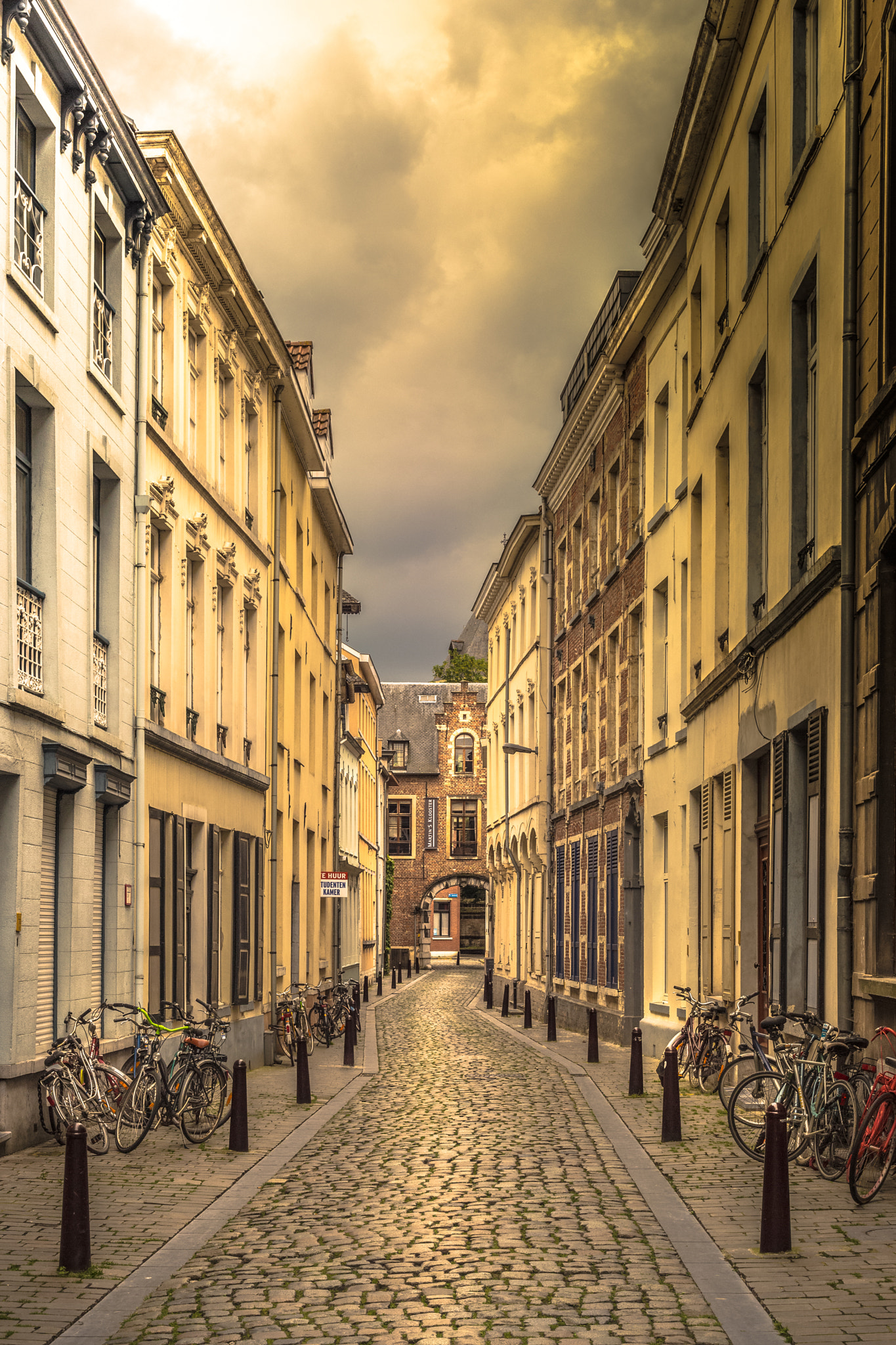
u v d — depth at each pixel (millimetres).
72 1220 7871
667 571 23328
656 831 24031
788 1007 13805
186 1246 8492
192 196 19016
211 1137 13406
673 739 22391
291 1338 6535
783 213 14836
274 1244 8594
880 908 11039
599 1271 7715
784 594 14578
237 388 23438
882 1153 9203
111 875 16016
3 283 12492
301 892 30688
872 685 11250
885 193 11188
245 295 22500
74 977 14305
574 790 33906
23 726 12828
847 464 11984
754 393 16672
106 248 16656
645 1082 18609
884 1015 10930
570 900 33812
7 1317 6891
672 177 21000
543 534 38719
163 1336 6602
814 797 12977
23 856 12781
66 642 14188
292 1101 17109
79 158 14805
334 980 36062
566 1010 33188
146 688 17031
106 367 16281
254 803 24297
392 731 89125
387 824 76312
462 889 95938
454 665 99188
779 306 15055
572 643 34656
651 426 25078
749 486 16625
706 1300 7059
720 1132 13250
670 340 23500
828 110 13117
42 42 13484
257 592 24719
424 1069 21578
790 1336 6375
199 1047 13359
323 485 32531
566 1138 13273
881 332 11289
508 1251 8258
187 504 19734
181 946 18672
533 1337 6453
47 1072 12680
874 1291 7129
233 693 22781
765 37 15875
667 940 22984
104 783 15086
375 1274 7746
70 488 14430
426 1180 10945
